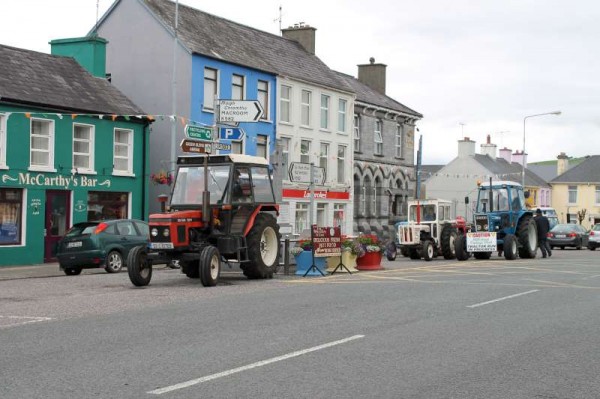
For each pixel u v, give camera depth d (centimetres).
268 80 3734
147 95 3378
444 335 980
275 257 1869
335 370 761
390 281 1780
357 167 4450
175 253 1662
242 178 1769
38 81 2719
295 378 725
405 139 4969
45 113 2459
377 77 5038
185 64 3294
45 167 2625
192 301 1348
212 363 791
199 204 1734
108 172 2861
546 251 3306
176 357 822
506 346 909
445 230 3003
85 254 2109
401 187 4931
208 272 1614
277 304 1293
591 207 7831
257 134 3644
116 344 901
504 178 6938
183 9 3619
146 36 3384
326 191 4088
